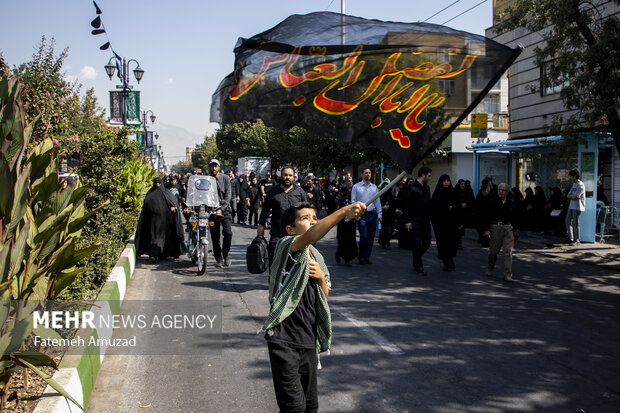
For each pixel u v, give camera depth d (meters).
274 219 7.20
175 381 4.54
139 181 15.50
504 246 8.78
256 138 45.22
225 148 55.69
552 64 10.52
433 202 9.60
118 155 9.77
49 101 8.74
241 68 4.46
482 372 4.73
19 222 3.94
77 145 9.22
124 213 11.52
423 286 8.34
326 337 3.31
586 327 6.14
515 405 4.07
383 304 7.17
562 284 8.56
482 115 16.19
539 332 5.93
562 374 4.69
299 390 3.11
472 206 12.60
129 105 22.23
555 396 4.24
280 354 3.08
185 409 4.02
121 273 7.33
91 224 8.26
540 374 4.69
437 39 3.79
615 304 7.25
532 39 16.94
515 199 16.17
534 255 11.66
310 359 3.25
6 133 3.72
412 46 3.84
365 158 23.81
